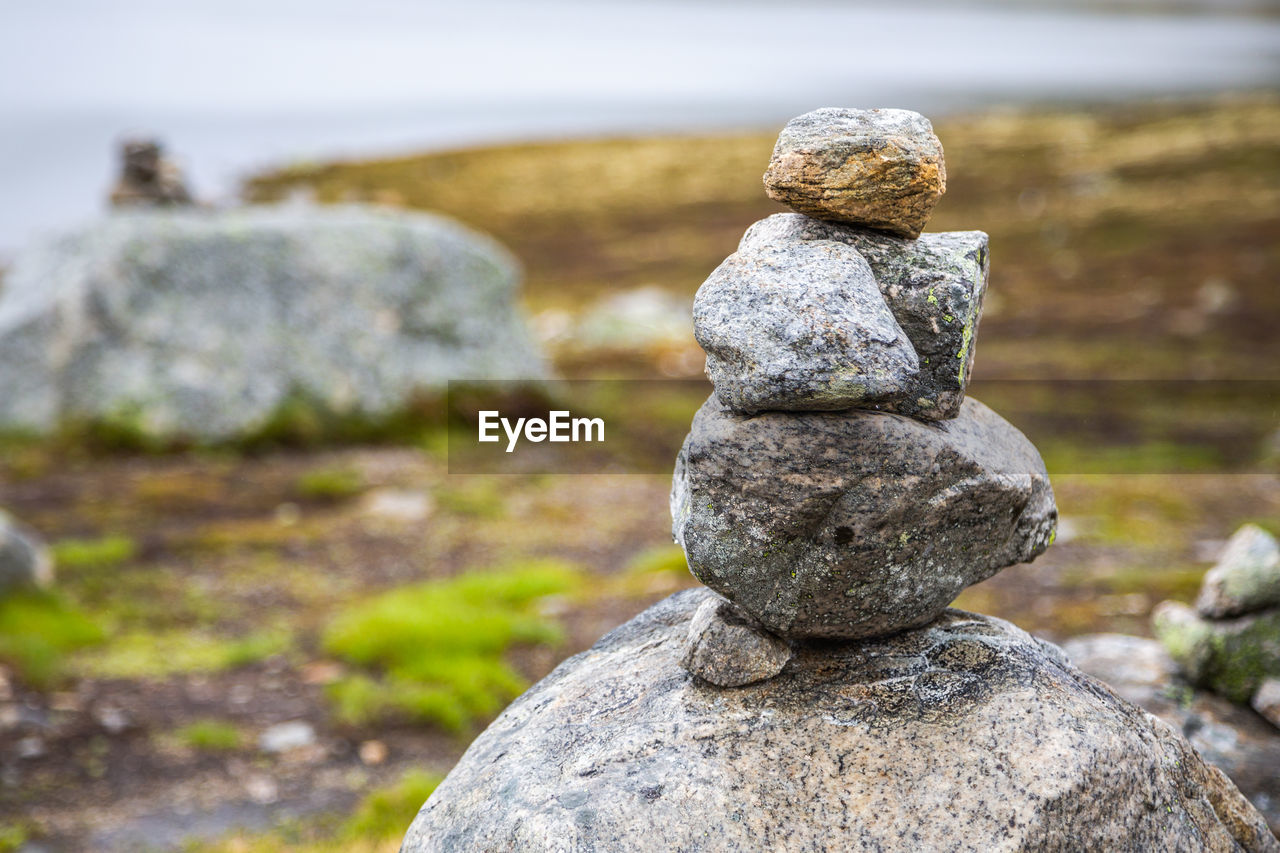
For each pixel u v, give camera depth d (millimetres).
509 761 3326
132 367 14766
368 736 7441
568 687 3674
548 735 3404
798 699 3254
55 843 6062
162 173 16531
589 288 27875
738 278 3057
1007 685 3199
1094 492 12742
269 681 8336
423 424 15609
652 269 29703
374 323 15922
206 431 14633
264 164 43969
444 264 16656
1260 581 5363
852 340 2896
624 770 3094
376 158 45906
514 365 16781
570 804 3008
